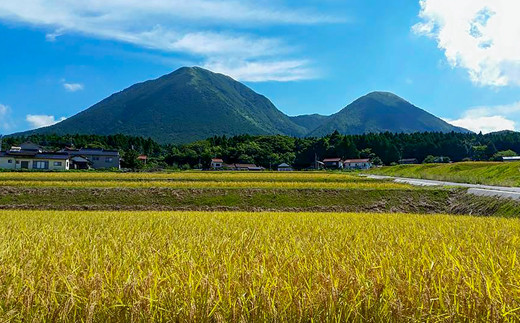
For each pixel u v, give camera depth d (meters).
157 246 8.09
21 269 5.61
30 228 12.34
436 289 4.64
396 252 7.01
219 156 134.25
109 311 4.36
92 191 32.66
